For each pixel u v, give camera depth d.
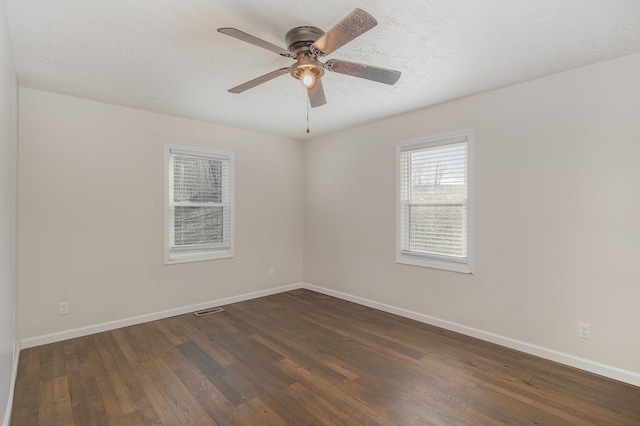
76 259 3.32
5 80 1.83
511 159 2.99
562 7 1.84
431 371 2.62
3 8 1.69
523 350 2.93
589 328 2.59
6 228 1.93
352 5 1.83
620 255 2.45
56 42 2.22
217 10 1.87
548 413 2.08
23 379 2.49
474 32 2.11
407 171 3.86
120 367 2.69
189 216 4.14
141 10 1.86
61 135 3.23
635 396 2.25
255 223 4.74
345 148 4.58
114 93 3.19
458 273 3.38
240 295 4.58
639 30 2.08
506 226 3.04
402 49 2.33
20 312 3.03
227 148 4.42
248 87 2.32
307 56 2.01
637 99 2.37
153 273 3.81
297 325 3.64
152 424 2.00
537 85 2.84
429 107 3.60
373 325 3.63
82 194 3.35
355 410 2.13
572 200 2.66
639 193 2.37
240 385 2.42
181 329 3.53
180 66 2.60
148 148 3.76
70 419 2.04
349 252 4.55
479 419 2.03
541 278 2.83
